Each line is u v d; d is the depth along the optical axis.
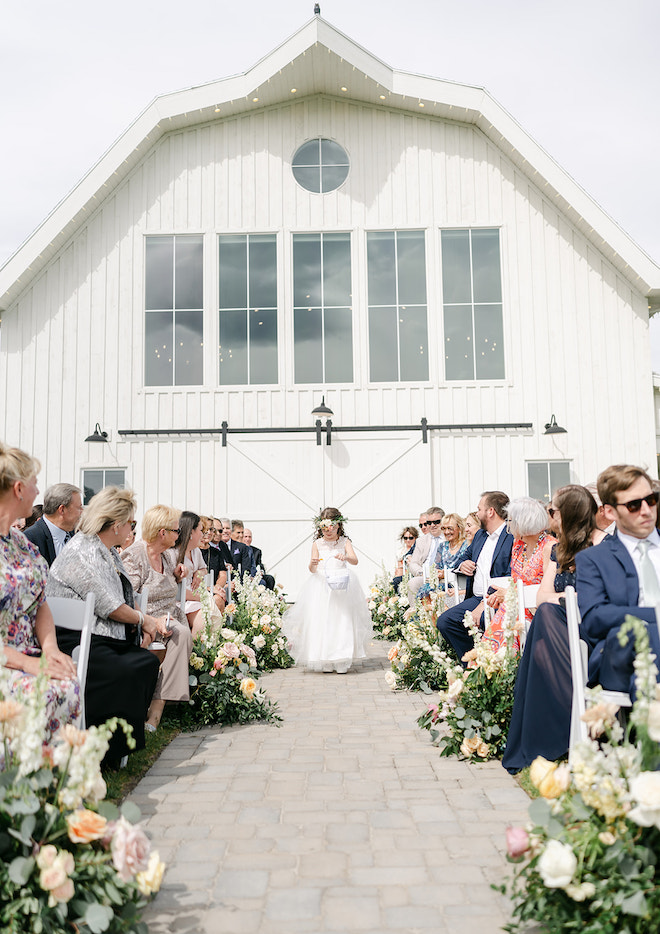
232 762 4.79
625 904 2.25
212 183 13.72
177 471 13.30
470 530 7.46
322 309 13.62
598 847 2.39
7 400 13.24
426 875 3.10
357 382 13.45
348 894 2.94
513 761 4.46
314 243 13.70
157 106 13.33
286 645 9.06
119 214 13.62
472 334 13.51
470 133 13.70
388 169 13.72
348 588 8.65
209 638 5.99
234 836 3.54
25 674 3.57
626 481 3.56
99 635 4.53
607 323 13.35
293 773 4.54
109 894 2.46
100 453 13.28
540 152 13.02
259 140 13.77
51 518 5.95
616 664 3.39
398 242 13.70
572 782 2.67
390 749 5.09
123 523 4.77
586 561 3.66
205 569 8.13
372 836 3.52
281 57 12.82
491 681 4.85
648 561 3.48
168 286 13.59
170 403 13.38
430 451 13.30
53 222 13.12
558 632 4.22
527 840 2.48
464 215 13.62
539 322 13.41
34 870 2.36
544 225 13.52
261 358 13.55
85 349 13.41
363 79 13.15
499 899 2.89
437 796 4.08
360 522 13.22
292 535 13.23
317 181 13.77
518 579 5.35
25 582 3.74
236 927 2.70
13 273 12.98
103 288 13.52
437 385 13.41
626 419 13.21
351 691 7.30
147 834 3.56
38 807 2.39
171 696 5.47
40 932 2.27
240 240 13.71
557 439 13.25
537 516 5.27
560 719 4.17
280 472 13.32
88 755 2.51
